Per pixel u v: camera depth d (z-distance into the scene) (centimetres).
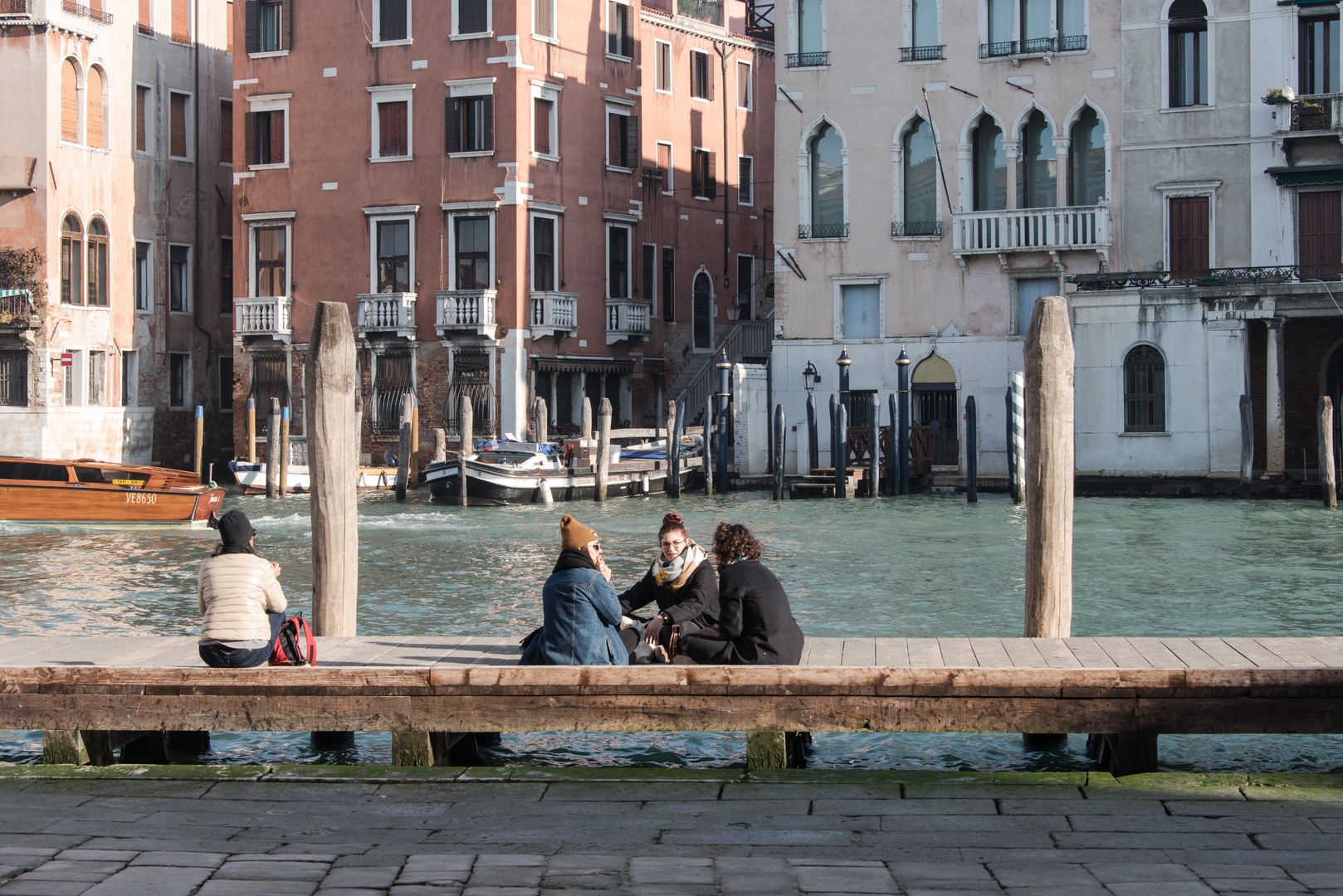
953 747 969
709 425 3297
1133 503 2812
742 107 4491
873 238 3438
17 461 2611
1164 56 3152
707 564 898
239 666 866
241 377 3881
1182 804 705
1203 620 1555
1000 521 2586
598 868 582
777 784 762
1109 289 3038
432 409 3691
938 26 3359
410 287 3700
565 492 3136
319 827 671
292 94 3803
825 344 3488
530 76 3631
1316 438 3091
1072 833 651
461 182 3647
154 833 657
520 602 1719
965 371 3362
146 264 3881
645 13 4069
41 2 3478
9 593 1827
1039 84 3269
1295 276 2975
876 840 640
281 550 2300
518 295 3606
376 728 841
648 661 880
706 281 4322
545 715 835
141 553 2270
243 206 3856
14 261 3484
